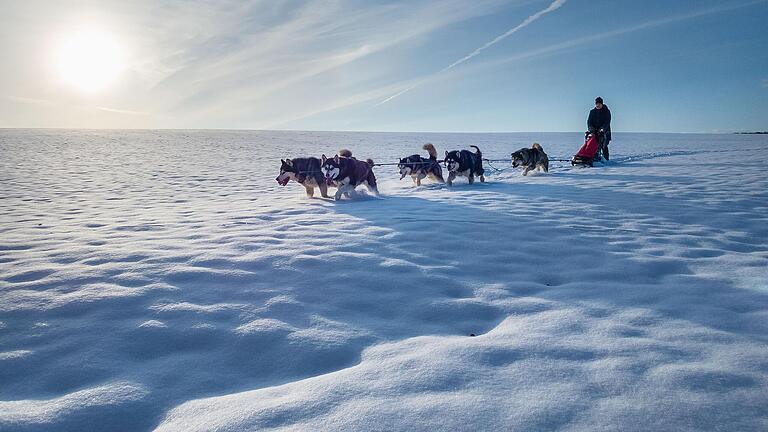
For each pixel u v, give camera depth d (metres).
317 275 3.41
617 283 3.19
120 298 2.91
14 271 3.61
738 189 8.05
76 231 5.36
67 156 20.66
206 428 1.57
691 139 43.44
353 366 2.10
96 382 1.97
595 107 14.86
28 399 1.86
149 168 15.48
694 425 1.47
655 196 7.42
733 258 3.73
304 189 10.01
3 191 9.62
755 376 1.79
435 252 4.10
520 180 10.60
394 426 1.51
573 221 5.43
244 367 2.13
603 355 2.02
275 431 1.52
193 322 2.56
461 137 51.97
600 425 1.48
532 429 1.47
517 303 2.81
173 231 5.23
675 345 2.12
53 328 2.52
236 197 8.73
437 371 1.90
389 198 7.94
